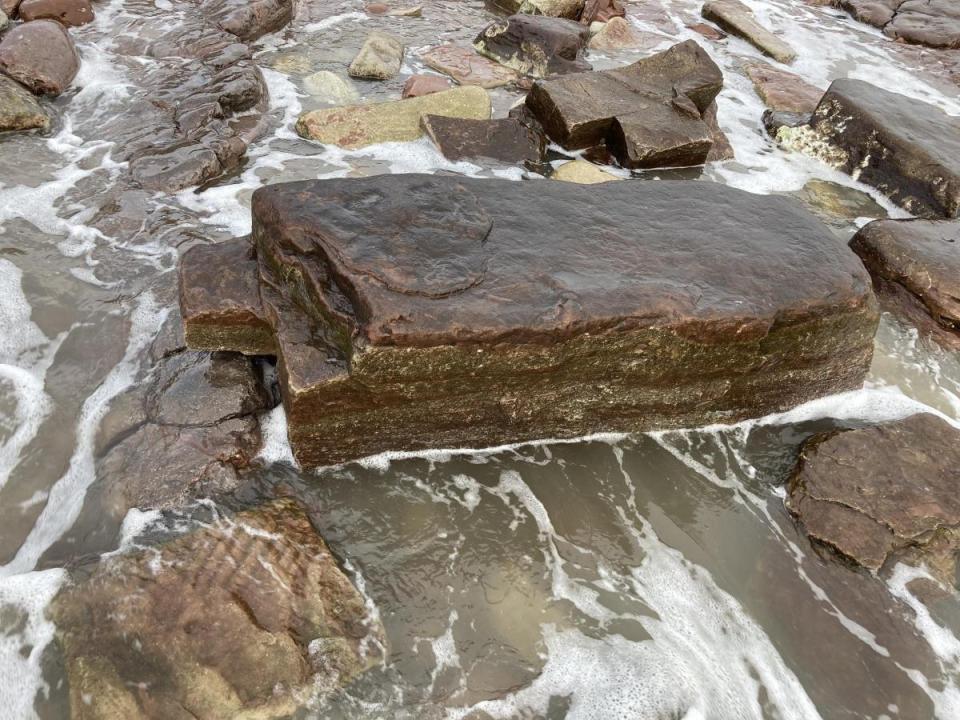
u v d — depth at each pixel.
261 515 1.11
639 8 3.30
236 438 1.19
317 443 1.17
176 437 1.18
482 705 0.98
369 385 1.12
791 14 3.50
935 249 1.68
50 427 1.21
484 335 1.10
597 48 2.80
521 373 1.17
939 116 2.21
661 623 1.08
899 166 2.05
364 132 2.00
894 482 1.23
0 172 1.71
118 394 1.25
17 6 2.27
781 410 1.40
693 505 1.24
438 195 1.30
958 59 3.15
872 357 1.46
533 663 1.02
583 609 1.09
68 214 1.62
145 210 1.66
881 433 1.30
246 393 1.23
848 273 1.32
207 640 0.96
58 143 1.84
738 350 1.25
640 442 1.33
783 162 2.24
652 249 1.29
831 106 2.22
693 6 3.43
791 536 1.21
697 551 1.18
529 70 2.49
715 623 1.09
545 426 1.28
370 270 1.12
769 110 2.45
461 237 1.22
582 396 1.25
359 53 2.36
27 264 1.48
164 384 1.25
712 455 1.32
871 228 1.75
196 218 1.66
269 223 1.21
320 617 1.02
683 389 1.29
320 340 1.16
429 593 1.08
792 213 1.45
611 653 1.04
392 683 0.98
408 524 1.16
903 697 1.03
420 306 1.09
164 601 0.99
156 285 1.46
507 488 1.23
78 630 0.97
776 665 1.05
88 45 2.24
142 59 2.20
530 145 2.03
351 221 1.20
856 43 3.25
